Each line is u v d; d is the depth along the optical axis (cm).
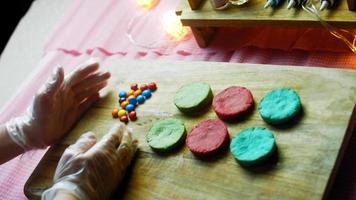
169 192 53
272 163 50
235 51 74
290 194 47
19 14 127
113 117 65
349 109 50
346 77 53
